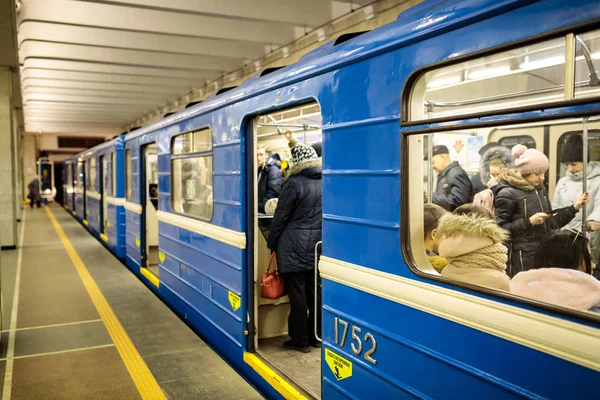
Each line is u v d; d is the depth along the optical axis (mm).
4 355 4395
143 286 7086
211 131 4574
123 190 9320
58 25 7539
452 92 3518
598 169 2225
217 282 4535
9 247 10539
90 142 30297
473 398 2070
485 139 3383
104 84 11820
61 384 3791
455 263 2293
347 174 2744
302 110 6176
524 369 1874
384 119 2463
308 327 4363
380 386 2562
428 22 2191
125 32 7902
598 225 2188
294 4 6852
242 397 3576
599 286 1827
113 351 4484
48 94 13094
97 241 11891
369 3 6410
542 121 1792
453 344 2156
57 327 5191
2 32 7027
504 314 1925
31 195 24203
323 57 2916
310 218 4020
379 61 2496
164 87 12234
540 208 2369
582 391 1694
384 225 2484
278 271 4117
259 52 8914
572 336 1705
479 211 2330
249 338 4039
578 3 1675
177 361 4238
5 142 10523
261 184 4906
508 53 2260
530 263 2268
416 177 2357
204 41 8461
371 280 2572
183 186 5523
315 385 3539
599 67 1976
